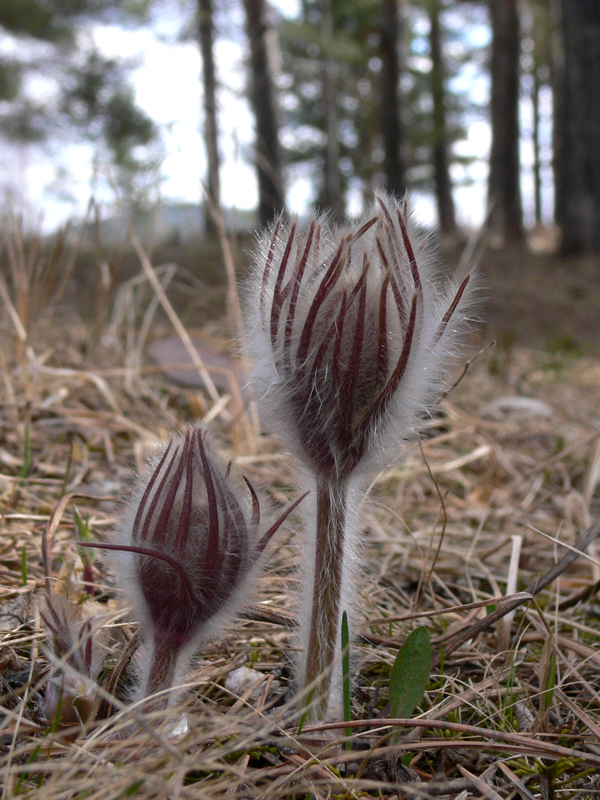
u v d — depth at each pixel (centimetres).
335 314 9
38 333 30
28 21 105
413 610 15
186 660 11
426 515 21
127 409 25
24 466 19
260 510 10
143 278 30
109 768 9
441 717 12
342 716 11
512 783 11
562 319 61
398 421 10
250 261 11
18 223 26
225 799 9
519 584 17
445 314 10
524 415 31
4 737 10
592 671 14
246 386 10
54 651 11
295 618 13
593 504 22
